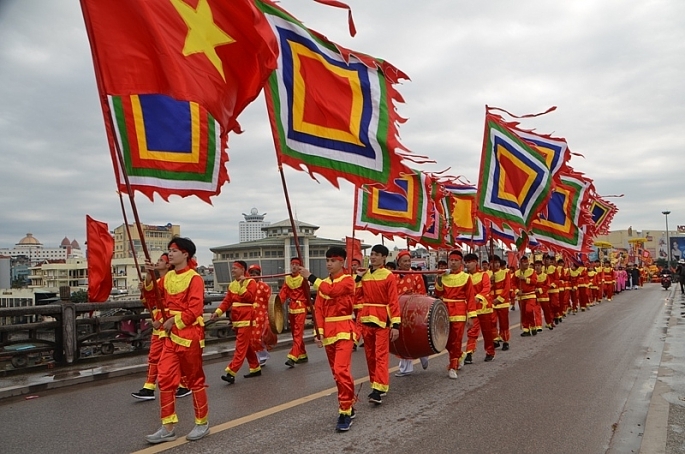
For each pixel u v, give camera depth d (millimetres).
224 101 6387
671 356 11070
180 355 6156
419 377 9609
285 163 7449
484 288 11234
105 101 5828
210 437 6250
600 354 11992
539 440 6168
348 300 6906
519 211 12750
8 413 7539
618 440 6188
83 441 6246
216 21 6332
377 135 8062
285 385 9078
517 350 12734
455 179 17031
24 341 10016
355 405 7645
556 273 19016
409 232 12289
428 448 5883
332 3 6535
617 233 92312
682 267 35250
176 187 8062
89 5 5758
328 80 7871
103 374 9875
